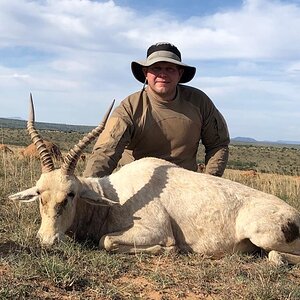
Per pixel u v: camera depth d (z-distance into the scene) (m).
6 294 1.21
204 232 1.79
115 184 1.85
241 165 12.68
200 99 2.28
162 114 2.18
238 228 1.79
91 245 1.75
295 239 1.74
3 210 2.12
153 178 1.84
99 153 2.05
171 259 1.67
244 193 1.85
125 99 2.19
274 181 3.66
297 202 2.94
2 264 1.43
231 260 1.69
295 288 1.43
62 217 1.65
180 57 2.22
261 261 1.73
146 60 2.16
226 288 1.43
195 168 2.34
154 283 1.43
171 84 2.13
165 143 2.20
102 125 1.73
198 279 1.48
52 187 1.66
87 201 1.74
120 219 1.76
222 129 2.33
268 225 1.72
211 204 1.80
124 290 1.36
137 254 1.67
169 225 1.76
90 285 1.37
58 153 3.89
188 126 2.21
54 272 1.37
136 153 2.24
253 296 1.37
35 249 1.57
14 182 2.67
